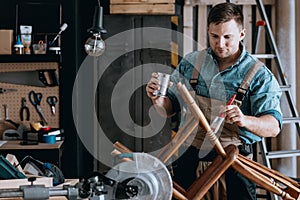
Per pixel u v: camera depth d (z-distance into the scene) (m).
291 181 2.46
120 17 5.26
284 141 5.36
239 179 2.92
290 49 5.36
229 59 3.14
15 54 5.12
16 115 5.44
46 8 5.38
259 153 5.42
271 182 2.39
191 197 2.31
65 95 5.44
